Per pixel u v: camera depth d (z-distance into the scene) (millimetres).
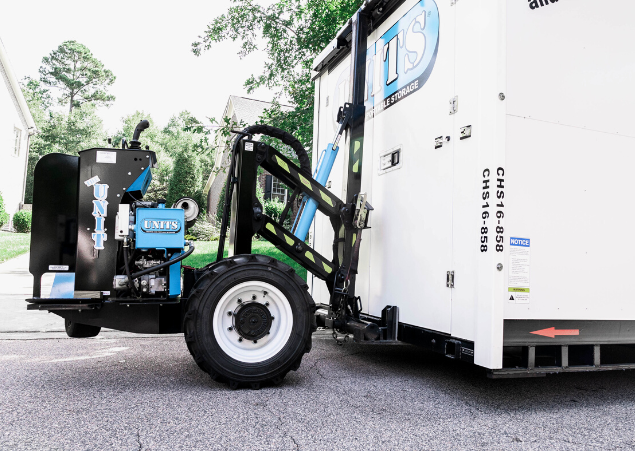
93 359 3936
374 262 3955
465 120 2928
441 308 3053
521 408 2918
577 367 2891
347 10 9656
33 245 3078
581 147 2938
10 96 24688
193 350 3066
